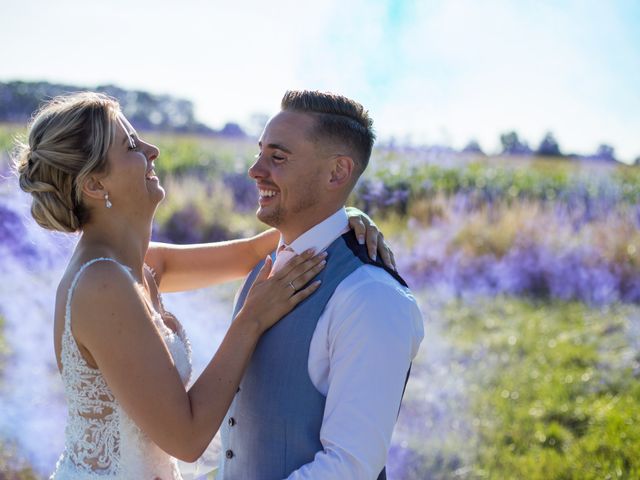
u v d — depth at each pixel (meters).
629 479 3.52
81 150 1.71
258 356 1.78
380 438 1.61
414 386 4.66
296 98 1.82
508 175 10.44
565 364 5.05
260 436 1.75
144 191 1.81
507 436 3.97
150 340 1.67
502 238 7.58
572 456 3.75
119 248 1.81
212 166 11.25
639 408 4.28
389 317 1.64
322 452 1.62
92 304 1.66
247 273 2.34
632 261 7.09
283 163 1.79
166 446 1.66
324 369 1.72
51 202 1.75
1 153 8.10
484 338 5.61
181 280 2.30
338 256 1.79
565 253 7.19
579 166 11.39
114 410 1.76
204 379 1.71
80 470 1.76
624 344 5.43
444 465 3.66
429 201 8.29
